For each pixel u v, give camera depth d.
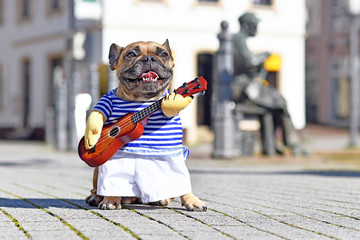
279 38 26.56
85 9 13.18
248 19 15.45
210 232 4.71
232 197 7.23
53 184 8.80
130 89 5.62
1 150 20.41
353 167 13.48
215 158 15.34
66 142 19.86
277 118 16.05
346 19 33.94
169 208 5.96
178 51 25.28
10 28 30.08
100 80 14.59
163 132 5.74
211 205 6.37
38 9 28.12
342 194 7.60
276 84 26.53
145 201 5.73
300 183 9.17
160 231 4.72
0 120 30.58
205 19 25.59
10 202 6.46
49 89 27.52
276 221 5.31
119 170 5.72
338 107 34.41
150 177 5.71
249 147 15.98
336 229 4.97
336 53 34.47
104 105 5.73
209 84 25.86
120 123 5.67
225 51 15.13
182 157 5.85
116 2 24.38
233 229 4.87
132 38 24.64
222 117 15.26
